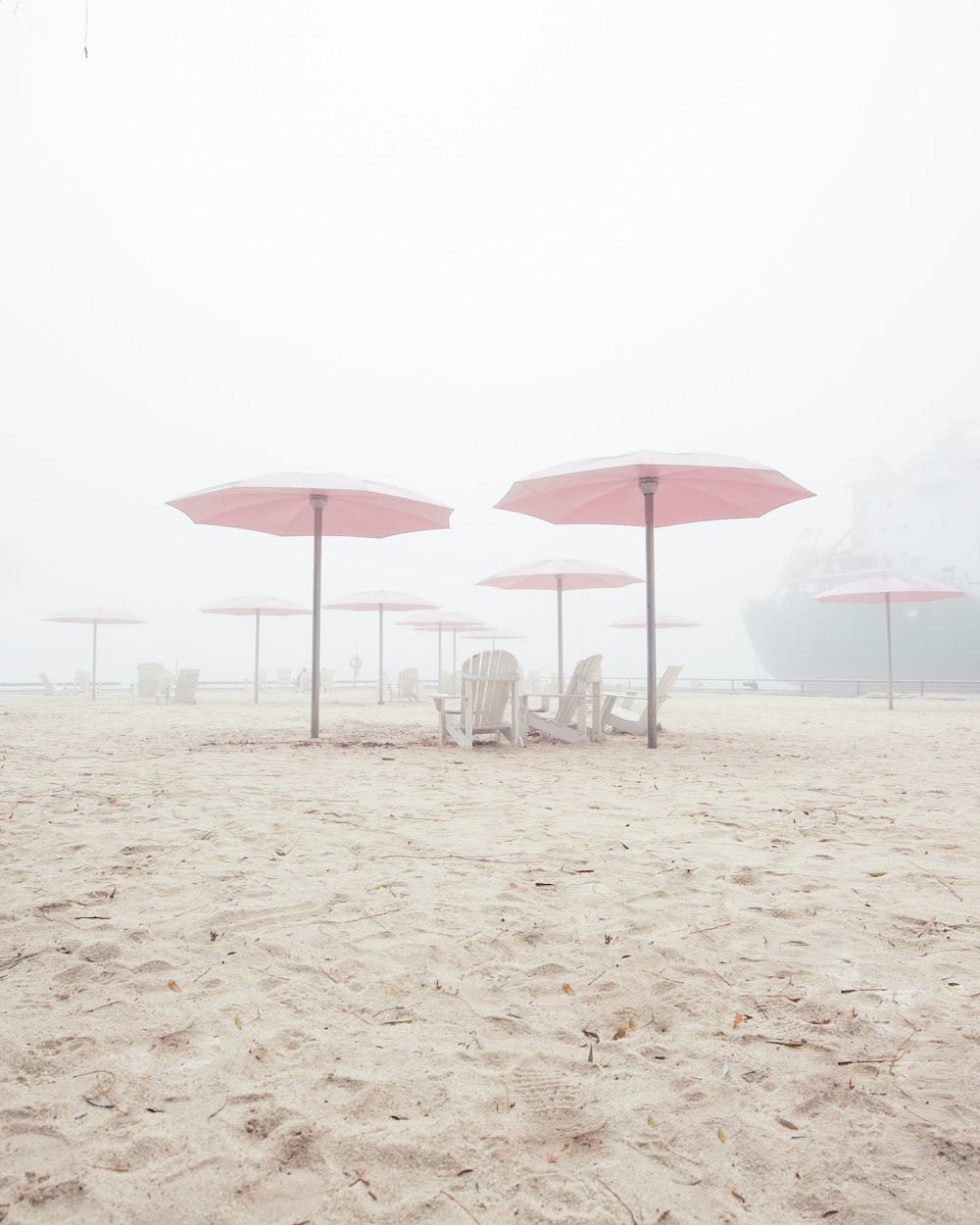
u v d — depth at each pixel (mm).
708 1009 2156
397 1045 1965
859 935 2686
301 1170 1497
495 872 3424
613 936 2684
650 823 4430
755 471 7598
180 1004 2170
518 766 6852
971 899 3070
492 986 2309
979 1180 1462
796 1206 1401
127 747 8070
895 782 5996
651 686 8430
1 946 2566
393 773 6328
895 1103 1709
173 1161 1510
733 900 3064
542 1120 1658
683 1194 1438
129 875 3344
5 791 5203
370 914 2883
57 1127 1611
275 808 4766
